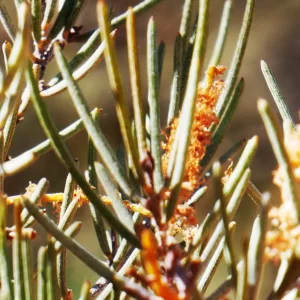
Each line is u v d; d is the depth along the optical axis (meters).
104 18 0.16
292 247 0.16
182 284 0.16
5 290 0.17
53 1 0.23
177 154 0.17
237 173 0.17
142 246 0.17
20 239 0.17
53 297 0.17
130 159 0.17
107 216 0.17
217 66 0.18
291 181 0.16
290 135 0.17
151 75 0.18
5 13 0.23
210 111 0.18
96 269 0.16
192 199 0.19
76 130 0.20
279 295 0.16
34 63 0.23
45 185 0.19
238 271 0.17
